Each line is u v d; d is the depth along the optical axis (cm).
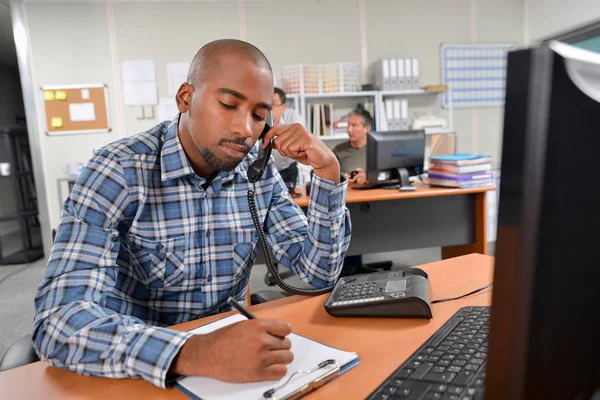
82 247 86
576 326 37
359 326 84
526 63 31
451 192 268
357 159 380
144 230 102
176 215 105
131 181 100
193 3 455
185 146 104
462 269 117
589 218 35
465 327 75
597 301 38
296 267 116
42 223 446
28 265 450
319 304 99
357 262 337
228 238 111
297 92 457
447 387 56
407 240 281
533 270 32
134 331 70
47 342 73
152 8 448
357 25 492
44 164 444
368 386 62
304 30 481
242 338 63
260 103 90
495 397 36
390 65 466
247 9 467
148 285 104
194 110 93
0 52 643
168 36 454
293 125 108
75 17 436
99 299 83
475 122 528
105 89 446
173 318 108
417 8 504
